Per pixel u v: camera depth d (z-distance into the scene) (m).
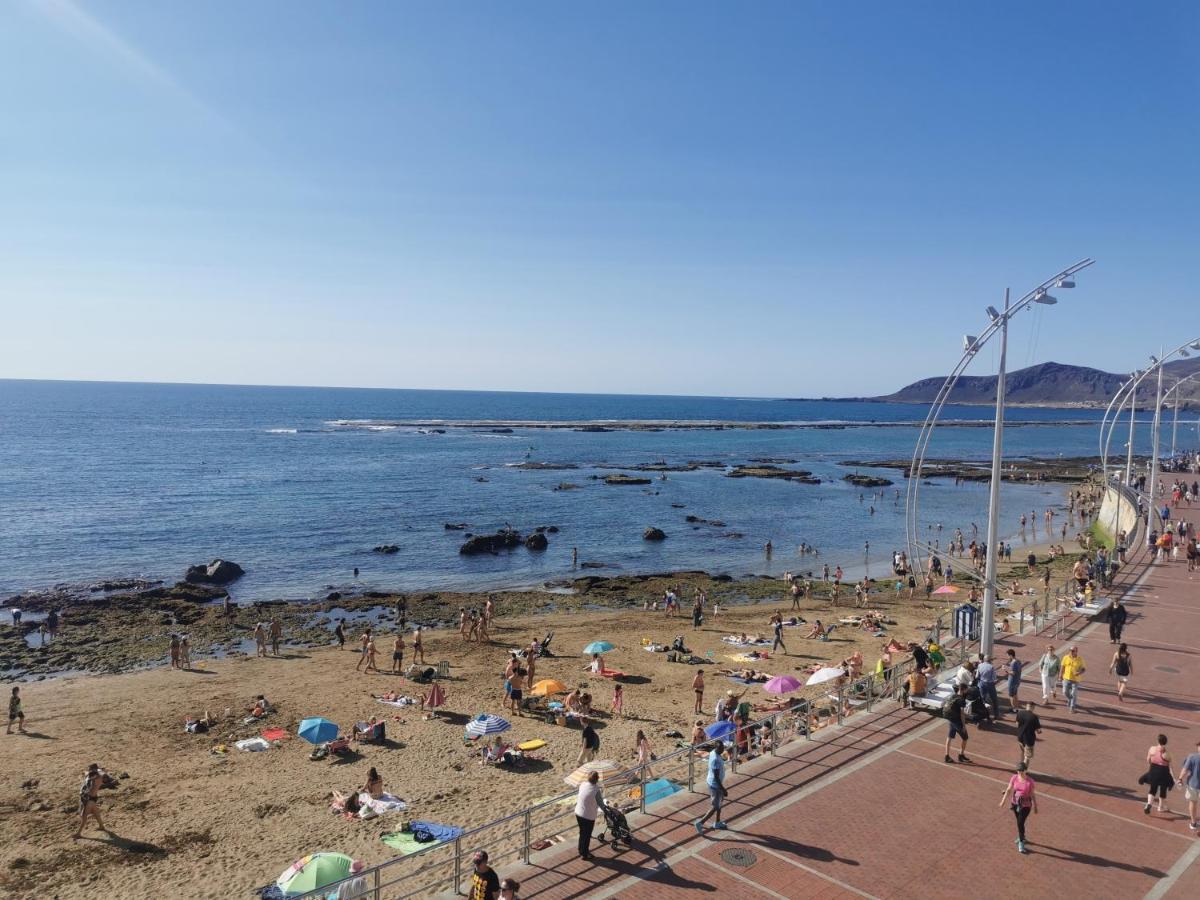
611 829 12.64
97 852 16.83
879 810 13.88
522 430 198.50
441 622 40.12
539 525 71.25
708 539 66.88
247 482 93.81
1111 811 13.93
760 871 11.93
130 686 28.88
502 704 26.36
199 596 45.12
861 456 156.25
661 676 29.84
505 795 19.36
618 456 140.25
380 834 17.44
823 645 34.50
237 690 28.20
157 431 166.00
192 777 20.70
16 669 32.12
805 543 63.72
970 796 14.45
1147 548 41.09
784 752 16.50
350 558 57.06
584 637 36.00
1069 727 17.83
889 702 19.59
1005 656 23.28
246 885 15.48
